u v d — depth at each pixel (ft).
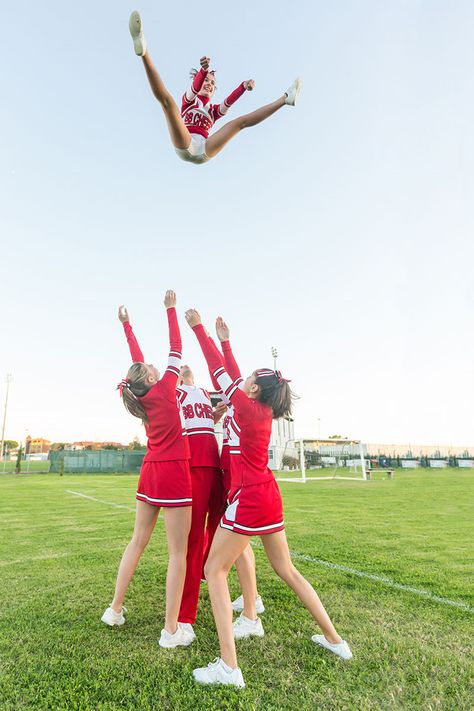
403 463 138.62
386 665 7.89
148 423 9.96
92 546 18.03
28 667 7.88
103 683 7.32
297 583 8.51
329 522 24.30
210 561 8.09
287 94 11.00
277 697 6.85
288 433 119.75
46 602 11.29
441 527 22.59
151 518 9.98
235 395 8.48
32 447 248.11
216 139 10.74
